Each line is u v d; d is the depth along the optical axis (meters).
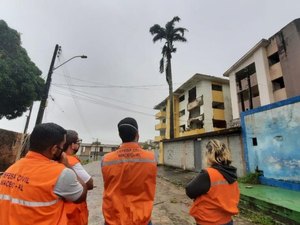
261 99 24.25
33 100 19.30
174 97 41.00
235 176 2.36
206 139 15.59
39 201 1.44
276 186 8.74
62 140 1.80
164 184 12.29
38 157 1.63
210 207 2.15
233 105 28.41
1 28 17.78
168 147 22.53
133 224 1.95
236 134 12.05
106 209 2.09
